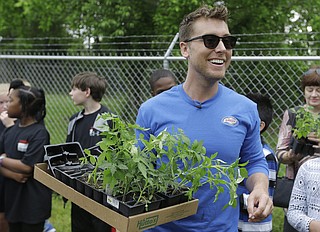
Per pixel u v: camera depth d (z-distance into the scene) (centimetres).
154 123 203
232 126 198
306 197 239
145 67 653
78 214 378
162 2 926
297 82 516
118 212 159
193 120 199
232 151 197
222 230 196
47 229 384
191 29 198
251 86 538
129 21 973
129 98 575
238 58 420
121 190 167
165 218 163
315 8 962
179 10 862
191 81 202
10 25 1358
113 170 157
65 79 686
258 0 945
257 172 208
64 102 674
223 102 202
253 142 211
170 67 555
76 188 179
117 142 164
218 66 194
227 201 196
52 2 1133
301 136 303
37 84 751
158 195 168
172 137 170
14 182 352
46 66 686
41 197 351
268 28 965
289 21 973
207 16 194
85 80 378
